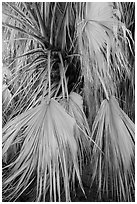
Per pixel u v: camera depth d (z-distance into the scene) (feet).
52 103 2.62
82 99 2.88
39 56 3.18
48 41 3.28
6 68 3.58
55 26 3.35
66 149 2.43
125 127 2.63
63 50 3.28
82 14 2.92
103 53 2.79
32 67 3.29
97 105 3.02
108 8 2.72
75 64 3.32
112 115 2.69
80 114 2.75
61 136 2.41
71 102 2.83
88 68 2.85
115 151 2.63
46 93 3.14
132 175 2.71
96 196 3.08
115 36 2.70
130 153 2.62
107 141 2.66
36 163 2.50
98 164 3.03
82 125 2.71
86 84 2.99
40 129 2.48
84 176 3.28
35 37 3.07
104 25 2.68
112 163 2.68
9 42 3.66
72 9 3.21
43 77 3.09
